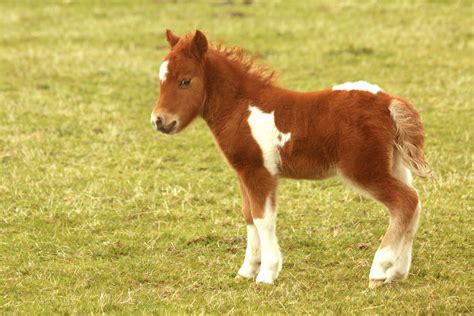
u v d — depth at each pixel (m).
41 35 23.00
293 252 10.48
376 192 8.86
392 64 19.59
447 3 25.12
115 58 20.53
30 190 12.61
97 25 23.97
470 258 10.08
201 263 10.18
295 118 9.05
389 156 8.80
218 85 9.41
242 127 9.24
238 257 10.38
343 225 11.32
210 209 12.03
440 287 9.05
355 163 8.81
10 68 19.70
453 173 13.08
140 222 11.55
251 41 21.78
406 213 8.76
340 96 8.95
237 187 12.92
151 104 17.41
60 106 16.97
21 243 10.74
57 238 10.94
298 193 12.58
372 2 25.52
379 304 8.59
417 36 21.67
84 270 9.91
